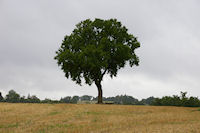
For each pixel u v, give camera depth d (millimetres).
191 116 30766
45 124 26359
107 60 51625
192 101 79438
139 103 146125
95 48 49812
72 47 54125
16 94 108062
